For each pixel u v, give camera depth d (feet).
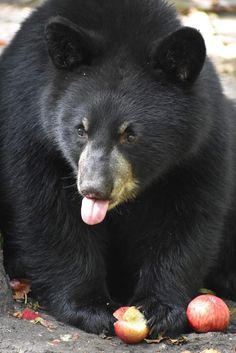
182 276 39.93
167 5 40.27
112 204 36.27
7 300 37.99
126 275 43.09
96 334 37.88
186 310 38.91
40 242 40.19
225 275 46.68
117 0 39.29
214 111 39.42
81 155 36.09
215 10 93.71
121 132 36.04
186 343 36.22
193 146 38.22
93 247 40.19
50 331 36.37
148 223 40.86
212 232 40.60
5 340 34.47
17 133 39.91
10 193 40.68
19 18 84.28
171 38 36.19
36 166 39.55
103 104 36.11
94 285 39.78
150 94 36.81
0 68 43.04
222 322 37.24
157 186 39.63
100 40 37.37
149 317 38.14
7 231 42.16
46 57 39.42
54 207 39.68
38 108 38.88
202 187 39.68
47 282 40.34
